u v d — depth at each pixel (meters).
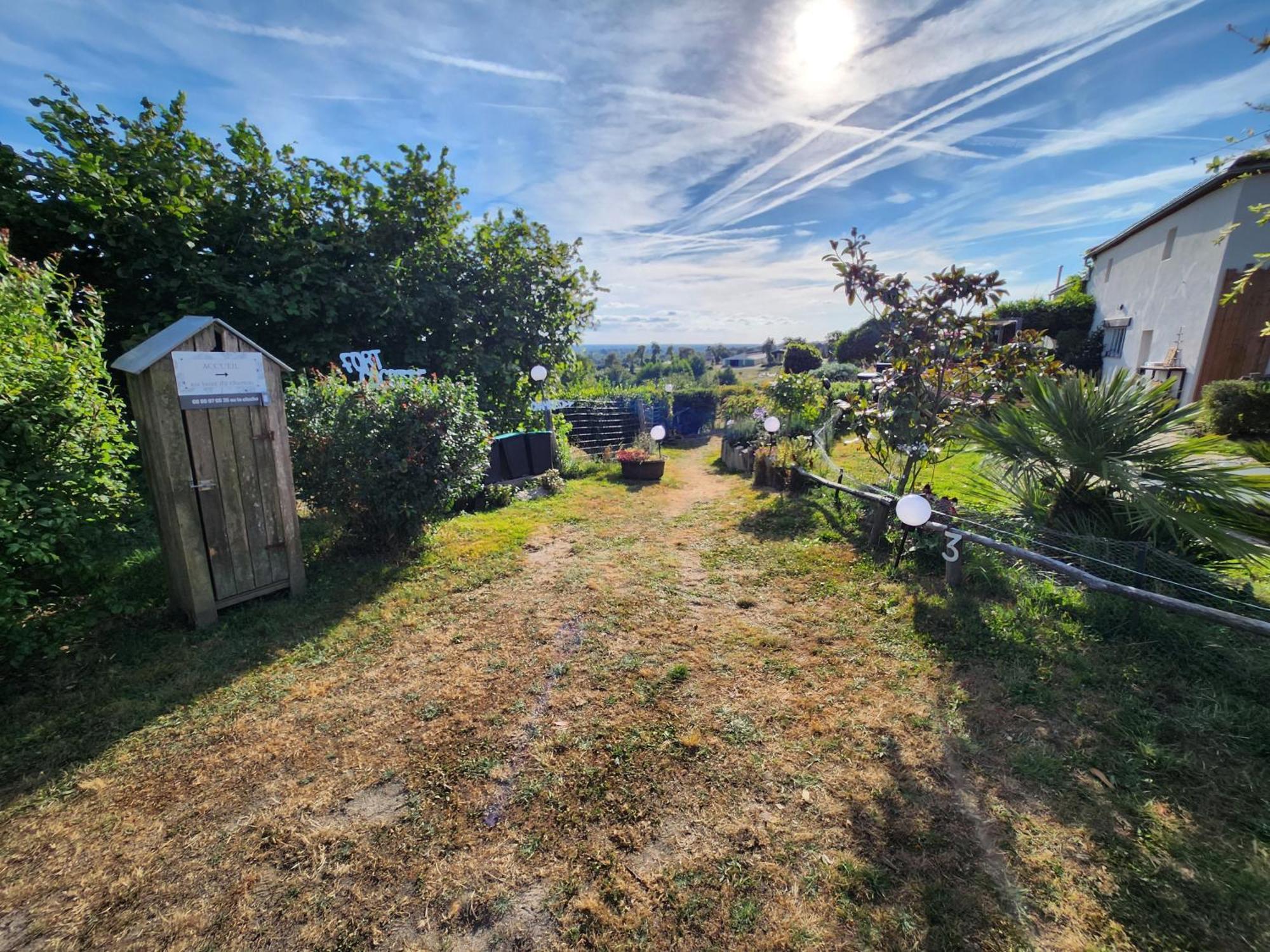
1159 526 3.64
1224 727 2.39
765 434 9.59
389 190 8.23
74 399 3.32
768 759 2.36
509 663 3.20
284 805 2.16
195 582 3.48
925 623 3.46
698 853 1.92
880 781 2.21
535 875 1.85
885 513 4.71
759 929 1.64
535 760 2.39
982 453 4.81
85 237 6.08
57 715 2.67
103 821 2.08
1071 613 3.41
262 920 1.71
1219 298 9.98
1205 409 8.57
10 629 2.79
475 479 5.49
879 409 5.28
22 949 1.62
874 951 1.56
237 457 3.66
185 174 6.64
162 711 2.73
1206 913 1.62
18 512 2.81
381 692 2.92
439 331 8.88
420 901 1.76
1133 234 13.69
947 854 1.87
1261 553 3.05
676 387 18.20
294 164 7.59
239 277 7.18
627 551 5.20
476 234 9.16
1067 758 2.27
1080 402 3.94
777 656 3.21
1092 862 1.81
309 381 6.09
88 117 6.30
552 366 10.31
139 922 1.70
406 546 5.05
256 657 3.24
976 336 4.75
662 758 2.38
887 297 4.81
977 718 2.57
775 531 5.53
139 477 5.70
